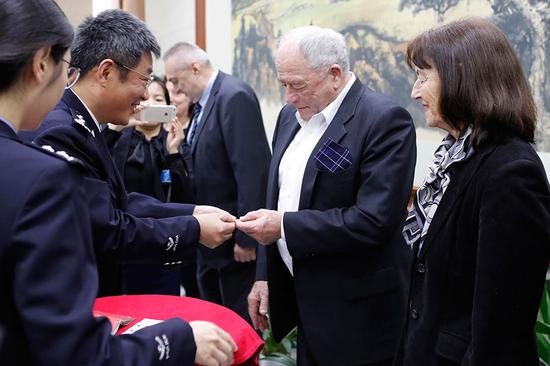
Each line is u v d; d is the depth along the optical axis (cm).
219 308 138
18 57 88
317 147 178
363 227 166
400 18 288
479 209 117
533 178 111
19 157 84
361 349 178
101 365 82
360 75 319
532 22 226
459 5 256
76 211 85
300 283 181
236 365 120
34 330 78
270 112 402
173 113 277
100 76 150
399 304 182
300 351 190
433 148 276
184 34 503
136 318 131
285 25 378
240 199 277
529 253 110
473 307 114
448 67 122
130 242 146
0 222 80
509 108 117
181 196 285
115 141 271
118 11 154
